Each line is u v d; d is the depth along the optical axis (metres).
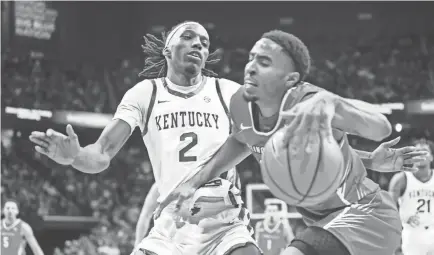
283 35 3.07
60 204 18.48
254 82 3.05
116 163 21.28
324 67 22.83
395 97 21.12
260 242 9.72
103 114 21.08
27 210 17.47
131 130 4.12
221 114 4.25
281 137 2.82
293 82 3.07
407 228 8.25
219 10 23.97
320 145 2.75
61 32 23.02
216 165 3.66
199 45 4.24
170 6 23.84
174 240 4.02
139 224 5.18
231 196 4.04
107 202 19.42
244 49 23.94
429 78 21.56
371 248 3.22
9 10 21.59
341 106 2.91
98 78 22.70
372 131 3.00
